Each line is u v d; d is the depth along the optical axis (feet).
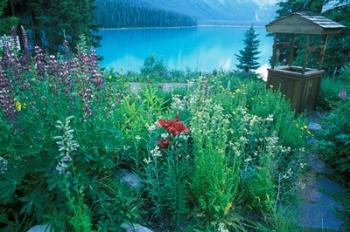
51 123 8.30
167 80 36.55
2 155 9.21
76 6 56.90
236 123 13.24
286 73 21.94
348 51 31.48
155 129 11.81
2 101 8.03
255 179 10.43
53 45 50.78
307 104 22.30
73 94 8.77
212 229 8.95
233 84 25.59
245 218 9.67
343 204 11.16
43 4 52.34
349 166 12.60
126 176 10.48
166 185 9.37
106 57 163.22
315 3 34.17
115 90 11.89
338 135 12.86
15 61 9.49
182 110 14.02
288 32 21.76
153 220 9.32
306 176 12.92
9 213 8.57
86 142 8.51
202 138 10.92
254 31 77.10
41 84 9.20
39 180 8.34
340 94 15.61
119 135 9.45
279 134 14.76
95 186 8.61
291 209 9.99
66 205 7.75
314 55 32.60
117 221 8.20
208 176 9.44
